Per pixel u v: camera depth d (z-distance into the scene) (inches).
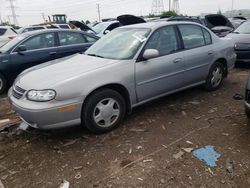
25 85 141.6
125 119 168.7
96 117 146.4
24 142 148.1
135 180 110.7
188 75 188.2
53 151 136.5
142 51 160.9
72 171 119.5
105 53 172.4
